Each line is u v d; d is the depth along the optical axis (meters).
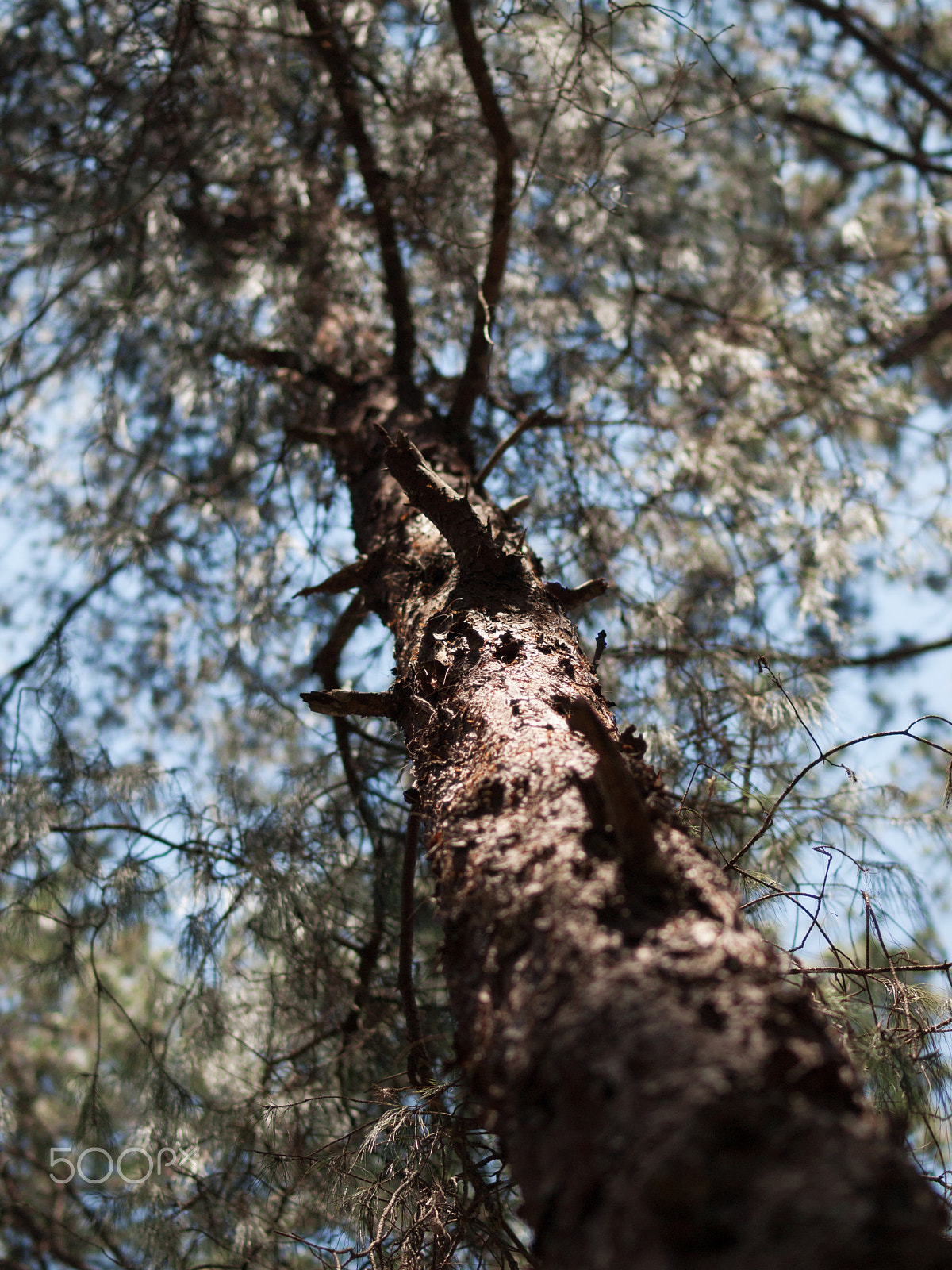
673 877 1.03
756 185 4.43
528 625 1.76
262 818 2.96
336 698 1.77
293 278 3.64
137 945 4.16
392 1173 1.98
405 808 3.26
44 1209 3.50
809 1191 0.68
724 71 2.85
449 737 1.54
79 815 3.08
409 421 3.04
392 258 3.35
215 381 3.60
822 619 3.54
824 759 1.83
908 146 5.38
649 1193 0.70
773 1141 0.72
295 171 3.75
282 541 3.60
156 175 3.62
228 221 3.94
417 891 3.16
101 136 3.61
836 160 5.46
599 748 1.02
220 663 3.75
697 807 2.21
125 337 3.91
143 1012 4.00
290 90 3.79
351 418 3.23
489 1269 1.95
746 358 3.85
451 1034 2.77
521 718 1.43
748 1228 0.67
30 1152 3.75
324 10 3.50
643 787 1.24
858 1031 1.77
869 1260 0.64
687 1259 0.68
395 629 2.13
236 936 2.95
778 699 2.75
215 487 3.88
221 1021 2.84
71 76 3.94
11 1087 3.79
